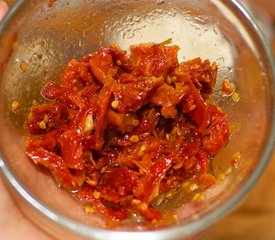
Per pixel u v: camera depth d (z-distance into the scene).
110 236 0.08
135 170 0.10
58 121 0.11
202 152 0.11
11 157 0.10
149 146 0.10
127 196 0.10
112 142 0.10
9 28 0.10
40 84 0.11
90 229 0.08
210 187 0.10
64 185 0.10
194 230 0.09
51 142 0.10
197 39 0.12
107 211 0.10
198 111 0.10
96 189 0.10
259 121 0.10
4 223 0.11
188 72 0.11
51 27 0.11
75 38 0.11
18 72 0.11
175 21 0.12
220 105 0.11
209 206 0.09
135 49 0.11
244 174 0.10
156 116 0.11
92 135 0.10
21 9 0.10
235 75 0.11
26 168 0.10
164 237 0.08
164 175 0.10
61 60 0.11
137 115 0.10
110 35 0.12
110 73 0.11
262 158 0.09
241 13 0.11
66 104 0.11
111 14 0.12
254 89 0.11
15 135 0.10
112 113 0.10
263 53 0.10
